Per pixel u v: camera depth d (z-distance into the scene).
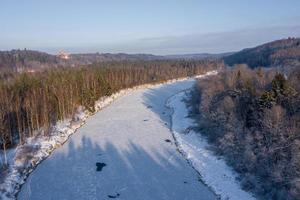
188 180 39.53
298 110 44.62
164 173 41.84
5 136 47.19
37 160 46.19
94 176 41.50
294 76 61.56
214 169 41.22
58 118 63.69
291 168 32.81
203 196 35.44
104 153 49.75
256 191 33.91
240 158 40.25
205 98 66.31
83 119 70.50
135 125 65.81
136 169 43.38
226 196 34.62
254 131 43.72
